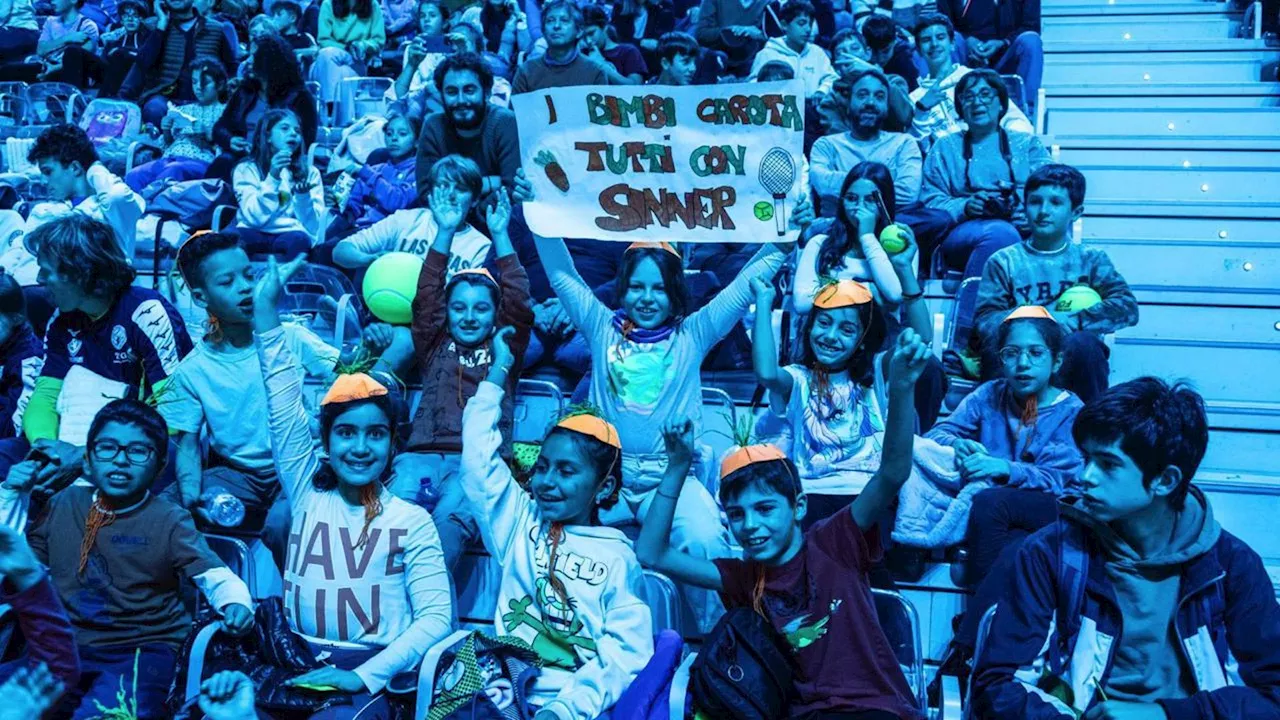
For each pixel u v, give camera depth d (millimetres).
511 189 5602
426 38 9086
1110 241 6070
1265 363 5207
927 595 4113
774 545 3311
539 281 5422
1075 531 3016
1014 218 5824
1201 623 2875
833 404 4191
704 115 4168
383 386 3789
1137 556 2943
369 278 4953
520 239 5535
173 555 3723
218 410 4383
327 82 9461
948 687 3193
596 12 8500
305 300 5715
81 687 3615
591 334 4348
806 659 3248
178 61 9469
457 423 4426
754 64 8141
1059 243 5070
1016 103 7613
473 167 4684
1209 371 5262
